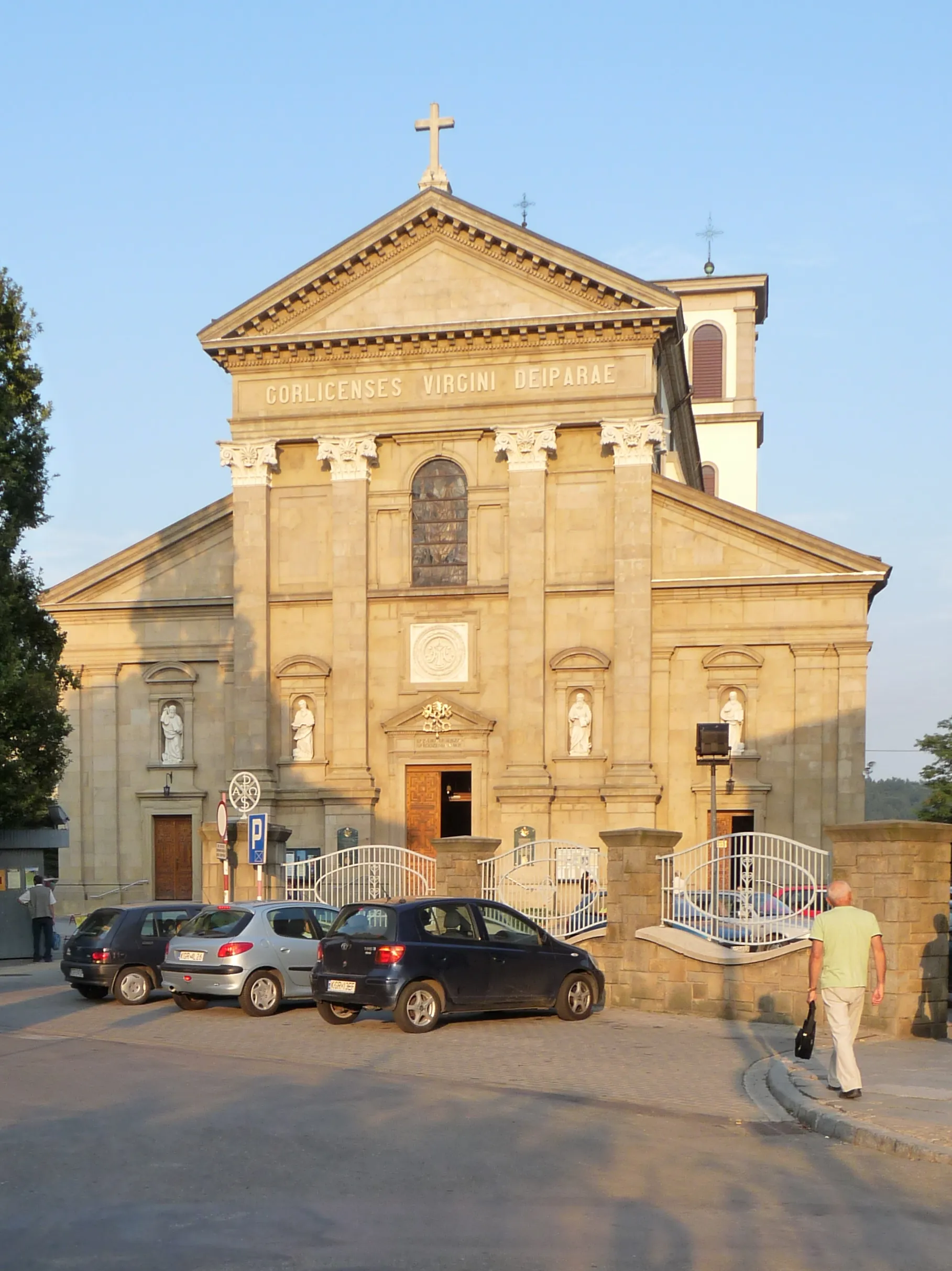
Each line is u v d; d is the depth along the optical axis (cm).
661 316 4694
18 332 3544
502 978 2303
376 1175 1235
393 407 4941
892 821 2134
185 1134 1406
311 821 4894
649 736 4666
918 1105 1512
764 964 2370
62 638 3728
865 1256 1004
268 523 5022
